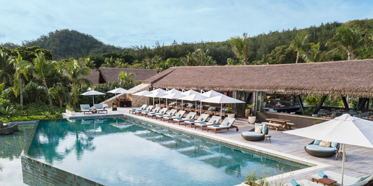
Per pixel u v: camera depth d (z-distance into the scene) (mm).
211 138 13055
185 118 17844
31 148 11609
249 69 20094
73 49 177625
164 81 25734
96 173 8289
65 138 13758
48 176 8594
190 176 7938
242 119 18031
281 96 24156
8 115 19125
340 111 17078
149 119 19094
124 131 15742
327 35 71250
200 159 9758
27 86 22625
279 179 6852
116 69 42312
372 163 8555
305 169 7805
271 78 16828
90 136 14242
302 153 9773
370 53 32750
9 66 27125
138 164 9188
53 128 16797
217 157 10016
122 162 9445
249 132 12250
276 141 11789
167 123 17281
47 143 12609
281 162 9273
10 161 10461
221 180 7594
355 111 17047
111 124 18422
